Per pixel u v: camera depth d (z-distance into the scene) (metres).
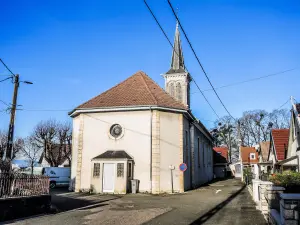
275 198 9.88
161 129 22.66
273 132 28.41
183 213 12.55
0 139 47.81
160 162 22.08
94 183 21.67
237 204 15.20
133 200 17.36
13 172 12.22
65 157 49.75
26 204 12.25
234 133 66.50
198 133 32.53
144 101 23.20
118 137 22.78
